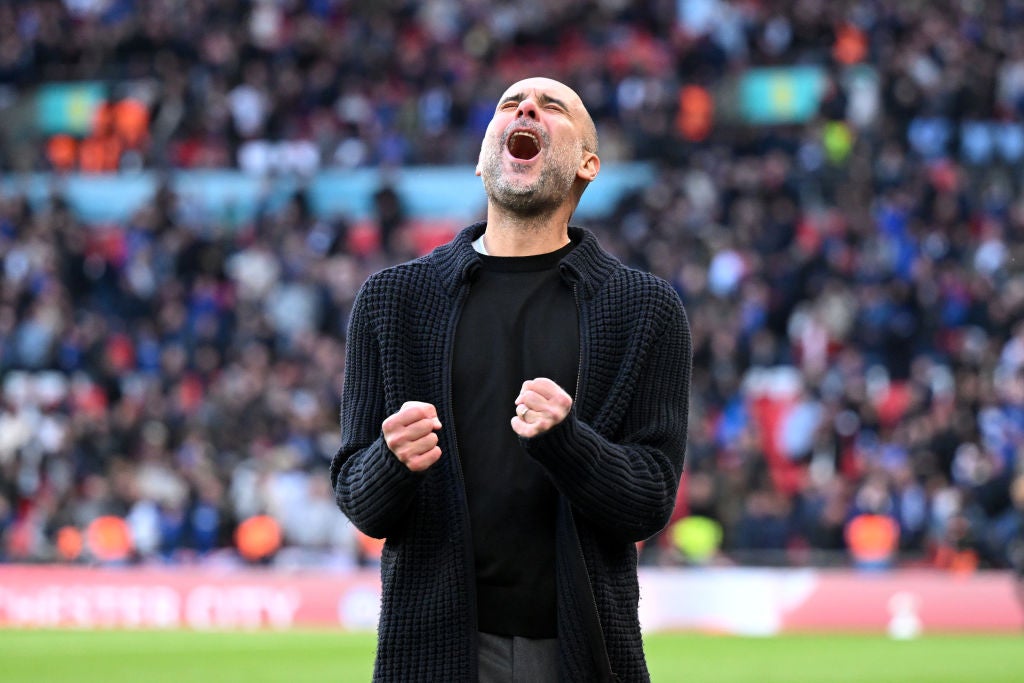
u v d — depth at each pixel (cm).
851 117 8456
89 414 6372
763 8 9056
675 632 5012
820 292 6912
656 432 1198
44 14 9750
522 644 1171
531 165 1218
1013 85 8362
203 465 5716
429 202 8231
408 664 1162
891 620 4941
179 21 9544
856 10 8919
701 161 7956
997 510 5412
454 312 1216
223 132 8725
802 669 3788
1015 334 6719
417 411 1112
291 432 6166
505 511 1179
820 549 5278
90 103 9181
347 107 8794
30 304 7294
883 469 5456
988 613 4903
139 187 8556
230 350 7081
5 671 3688
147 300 7575
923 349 6719
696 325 6700
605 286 1233
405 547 1179
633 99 8469
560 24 9219
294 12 9669
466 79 8812
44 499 5931
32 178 8706
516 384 1201
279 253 7631
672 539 5394
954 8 8862
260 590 5144
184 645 4384
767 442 6353
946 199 7506
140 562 5653
